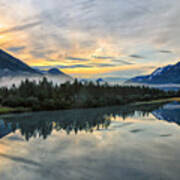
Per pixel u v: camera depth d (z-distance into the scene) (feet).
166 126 89.25
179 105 260.42
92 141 59.82
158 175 32.83
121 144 55.11
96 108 235.81
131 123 100.37
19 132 80.48
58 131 80.43
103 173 34.14
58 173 34.42
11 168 37.29
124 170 35.01
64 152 48.08
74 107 240.32
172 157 42.45
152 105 264.93
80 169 35.96
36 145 56.18
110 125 94.32
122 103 296.71
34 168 37.09
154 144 54.54
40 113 180.34
